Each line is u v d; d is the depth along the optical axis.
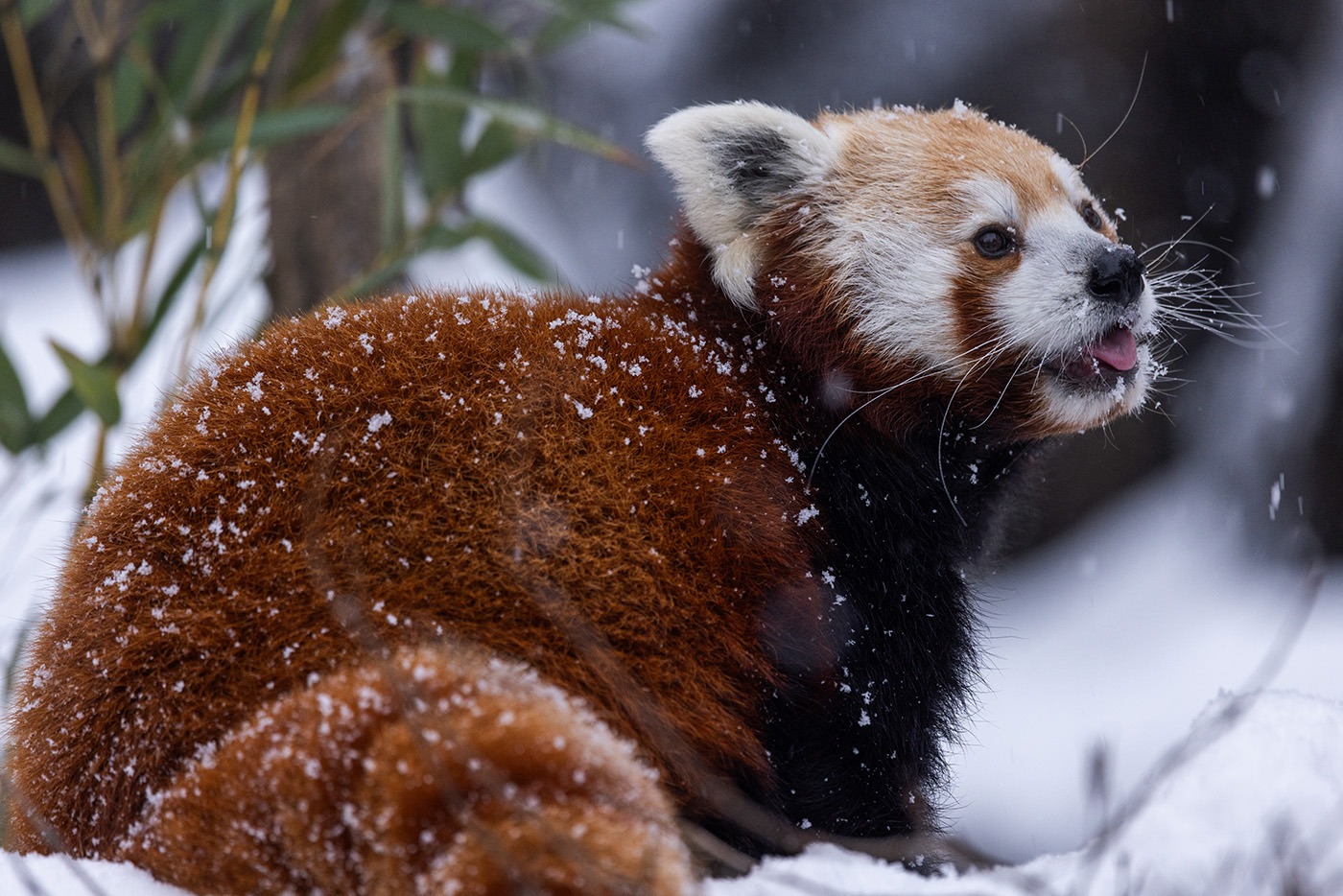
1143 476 18.31
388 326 5.29
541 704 3.88
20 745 4.86
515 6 18.86
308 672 4.34
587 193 20.03
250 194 15.14
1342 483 17.34
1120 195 17.44
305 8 11.51
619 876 3.24
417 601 4.54
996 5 18.16
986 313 6.35
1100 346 6.41
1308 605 5.11
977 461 6.75
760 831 4.88
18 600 9.40
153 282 13.05
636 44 20.16
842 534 5.92
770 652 5.16
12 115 20.00
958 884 4.45
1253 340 17.69
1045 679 16.25
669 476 5.11
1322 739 4.95
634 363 5.45
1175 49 17.55
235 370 5.25
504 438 4.90
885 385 6.33
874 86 18.58
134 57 10.16
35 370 17.59
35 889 3.95
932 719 6.05
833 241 6.46
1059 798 13.86
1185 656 16.08
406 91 9.71
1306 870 4.28
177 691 4.38
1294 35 17.31
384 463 4.76
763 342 6.31
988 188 6.51
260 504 4.66
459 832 3.39
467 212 11.59
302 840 3.66
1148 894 4.37
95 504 5.27
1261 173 17.55
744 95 19.34
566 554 4.77
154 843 4.11
